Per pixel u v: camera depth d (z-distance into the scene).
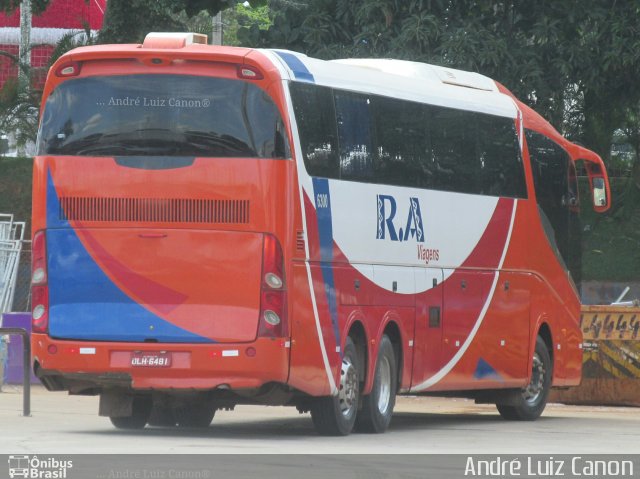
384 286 39.97
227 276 34.66
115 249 35.09
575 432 41.91
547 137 50.62
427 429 42.47
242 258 34.66
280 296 34.62
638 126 81.94
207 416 41.28
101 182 35.25
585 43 76.00
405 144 41.44
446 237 43.66
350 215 38.16
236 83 35.00
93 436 35.00
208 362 34.56
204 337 34.62
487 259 46.12
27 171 88.38
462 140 44.84
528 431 42.16
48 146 35.75
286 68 35.62
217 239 34.72
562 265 51.25
